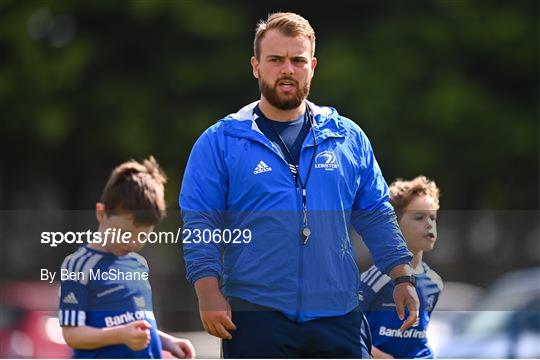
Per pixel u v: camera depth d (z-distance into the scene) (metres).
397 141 68.62
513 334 23.17
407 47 70.38
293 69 17.45
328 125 17.94
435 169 70.25
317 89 67.94
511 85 74.50
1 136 71.38
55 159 73.00
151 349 17.88
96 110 70.44
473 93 70.69
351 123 18.33
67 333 17.69
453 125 69.69
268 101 17.64
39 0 70.81
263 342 17.23
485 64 73.38
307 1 71.19
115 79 71.25
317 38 71.06
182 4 69.50
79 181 73.75
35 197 75.50
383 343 19.38
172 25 70.81
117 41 71.50
